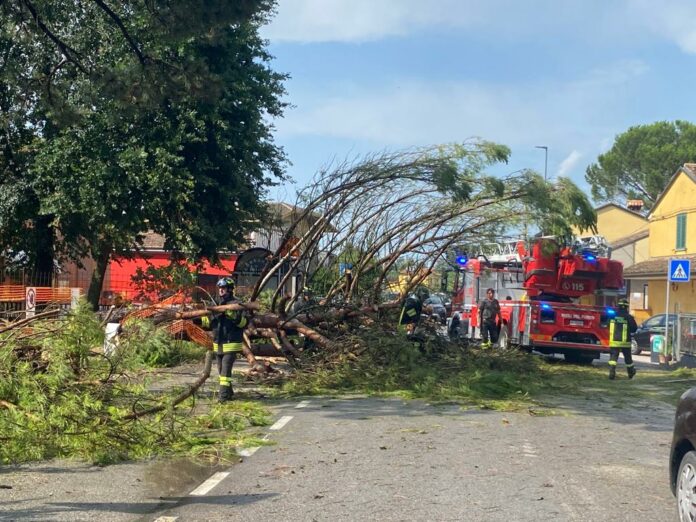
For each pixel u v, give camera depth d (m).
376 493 6.84
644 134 62.25
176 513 6.20
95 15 20.61
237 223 24.84
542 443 9.23
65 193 22.30
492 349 17.11
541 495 6.80
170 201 22.41
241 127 23.61
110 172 21.45
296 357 14.59
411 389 13.60
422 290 18.67
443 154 15.44
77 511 6.21
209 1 14.62
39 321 9.51
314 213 16.11
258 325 14.70
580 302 20.98
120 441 8.27
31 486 6.95
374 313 15.91
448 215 16.91
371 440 9.30
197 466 7.89
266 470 7.73
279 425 10.29
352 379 13.87
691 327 20.42
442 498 6.68
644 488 7.11
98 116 21.52
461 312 23.34
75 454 8.06
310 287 17.34
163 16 15.07
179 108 22.08
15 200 24.33
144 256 28.52
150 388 11.88
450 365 15.34
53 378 8.49
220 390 11.85
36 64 20.44
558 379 16.30
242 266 21.05
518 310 20.09
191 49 21.89
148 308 13.99
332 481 7.28
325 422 10.55
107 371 9.15
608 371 19.14
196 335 14.35
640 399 13.55
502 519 6.08
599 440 9.50
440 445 9.02
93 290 27.38
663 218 40.06
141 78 15.80
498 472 7.67
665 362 21.53
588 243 21.16
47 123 22.86
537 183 15.98
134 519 6.02
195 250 22.88
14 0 15.95
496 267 21.98
